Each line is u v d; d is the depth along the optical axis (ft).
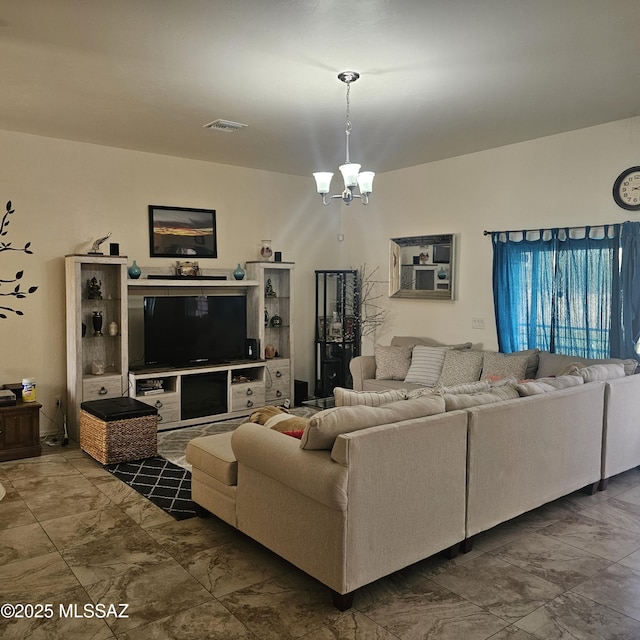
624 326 15.65
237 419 20.06
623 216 15.71
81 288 17.57
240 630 8.02
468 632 7.98
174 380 18.95
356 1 8.90
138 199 19.29
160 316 19.03
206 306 20.02
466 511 10.11
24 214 17.13
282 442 9.25
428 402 9.73
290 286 21.91
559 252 17.03
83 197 18.16
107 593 8.96
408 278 21.97
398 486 8.86
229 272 21.67
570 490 12.36
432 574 9.60
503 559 10.13
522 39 10.35
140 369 18.52
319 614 8.42
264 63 11.45
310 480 8.43
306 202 23.82
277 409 11.42
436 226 20.92
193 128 16.37
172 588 9.12
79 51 10.86
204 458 11.24
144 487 13.51
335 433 8.55
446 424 9.58
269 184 22.65
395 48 10.72
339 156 19.99
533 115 15.10
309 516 8.77
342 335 23.36
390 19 9.52
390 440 8.69
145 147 18.71
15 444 15.58
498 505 10.69
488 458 10.39
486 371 17.48
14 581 9.31
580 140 16.53
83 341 17.99
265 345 22.31
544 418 11.51
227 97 13.61
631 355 15.58
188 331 19.65
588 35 10.19
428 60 11.30
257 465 9.55
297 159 20.49
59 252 17.78
